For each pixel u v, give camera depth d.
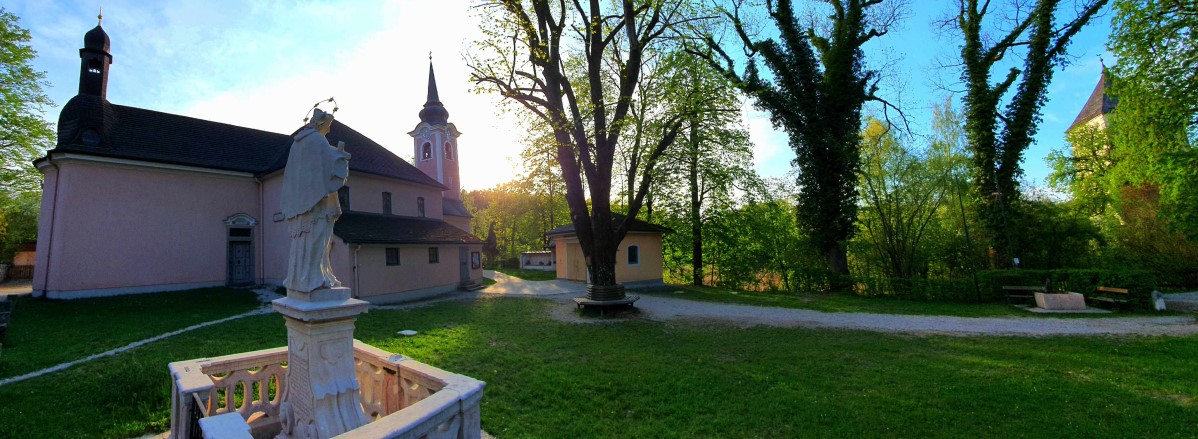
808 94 23.78
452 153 38.84
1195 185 17.30
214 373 5.09
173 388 4.68
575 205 16.16
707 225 28.92
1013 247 20.80
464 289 24.66
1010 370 8.06
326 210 4.39
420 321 14.27
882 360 8.98
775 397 6.86
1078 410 6.04
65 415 6.25
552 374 8.17
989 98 21.28
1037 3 20.62
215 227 20.95
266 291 20.16
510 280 30.84
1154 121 17.98
